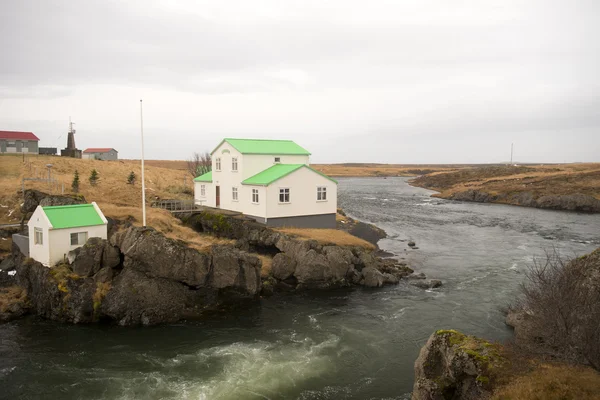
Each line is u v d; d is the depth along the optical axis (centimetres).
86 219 3625
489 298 3744
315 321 3269
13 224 4728
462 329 3072
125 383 2369
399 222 8081
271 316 3372
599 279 2231
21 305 3366
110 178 7656
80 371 2502
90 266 3375
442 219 8512
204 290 3572
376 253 5306
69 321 3192
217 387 2327
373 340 2931
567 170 15675
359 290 4028
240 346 2833
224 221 5128
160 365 2569
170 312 3303
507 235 6756
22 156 8200
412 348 2812
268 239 4578
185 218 5491
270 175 5219
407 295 3862
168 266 3381
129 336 2980
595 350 1731
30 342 2870
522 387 1548
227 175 5791
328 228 5381
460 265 4869
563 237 6556
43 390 2312
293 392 2295
